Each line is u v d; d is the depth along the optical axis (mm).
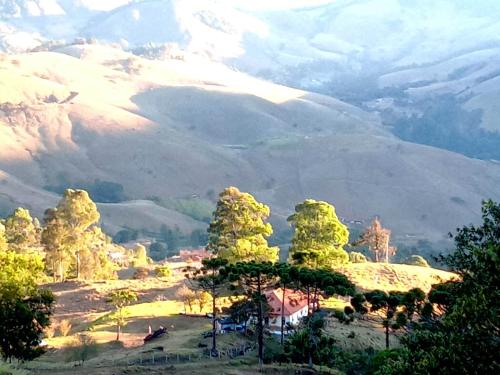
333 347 53031
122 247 182000
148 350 53750
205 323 67750
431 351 21891
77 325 70875
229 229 74000
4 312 38062
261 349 49812
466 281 24031
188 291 75812
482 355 20312
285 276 50906
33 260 42000
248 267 50188
